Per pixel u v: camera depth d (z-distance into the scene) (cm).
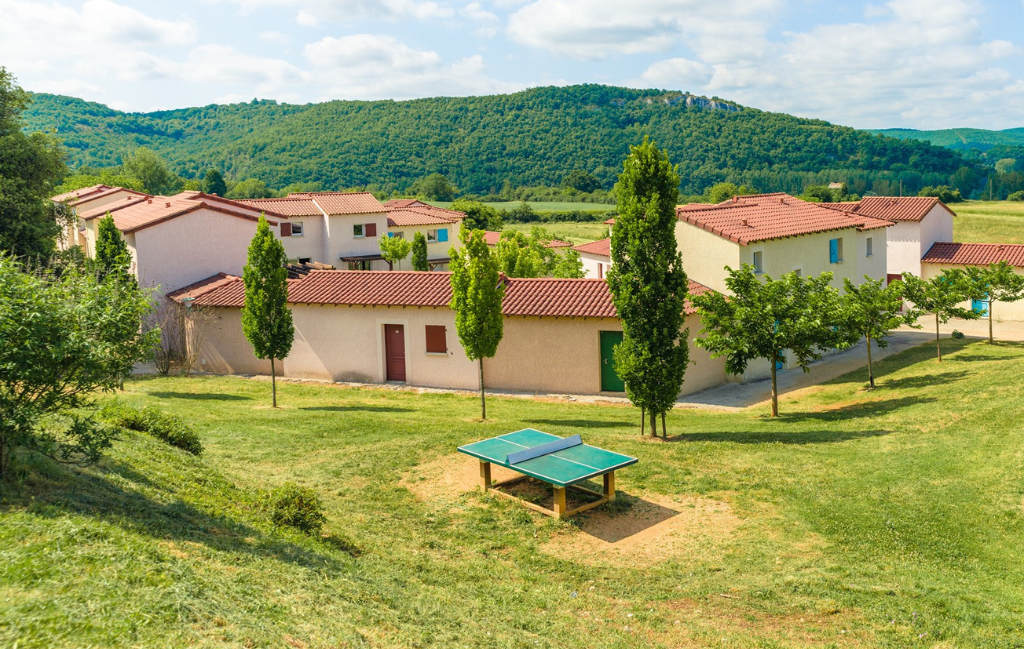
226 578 806
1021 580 962
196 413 1995
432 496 1366
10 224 3362
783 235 2944
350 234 5503
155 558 802
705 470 1483
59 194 5569
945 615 889
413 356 2733
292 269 3372
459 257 2006
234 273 3622
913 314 2383
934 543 1090
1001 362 2467
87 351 881
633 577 1050
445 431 1830
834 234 3409
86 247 4203
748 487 1376
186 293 3262
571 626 897
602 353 2539
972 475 1302
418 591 946
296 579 862
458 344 2661
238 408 2150
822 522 1195
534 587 1019
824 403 2258
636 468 1498
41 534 788
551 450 1376
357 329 2786
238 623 693
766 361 2861
